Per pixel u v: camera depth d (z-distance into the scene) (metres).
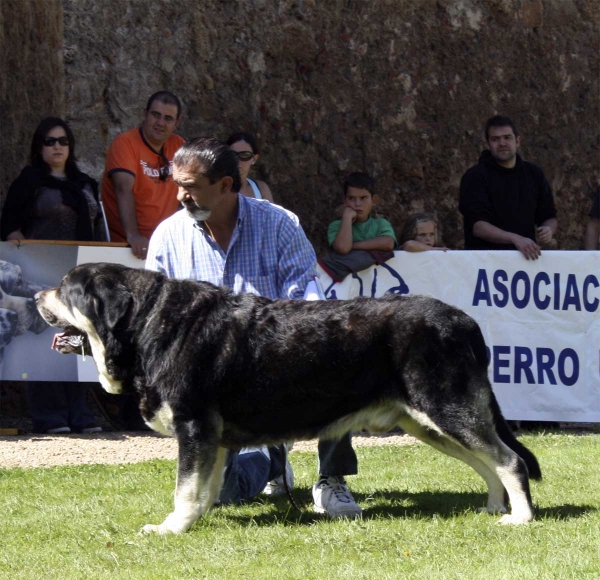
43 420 12.83
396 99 18.75
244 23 17.98
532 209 14.29
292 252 8.42
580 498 8.84
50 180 12.88
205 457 7.65
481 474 8.31
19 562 6.90
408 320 7.70
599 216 15.14
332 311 7.81
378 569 6.56
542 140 19.69
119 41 17.42
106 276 7.78
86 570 6.67
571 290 13.25
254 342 7.67
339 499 8.31
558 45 19.81
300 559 6.86
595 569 6.44
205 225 8.34
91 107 17.25
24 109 15.88
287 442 7.95
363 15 18.55
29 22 15.90
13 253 12.39
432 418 7.69
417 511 8.42
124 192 13.05
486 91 19.30
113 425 13.64
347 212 13.30
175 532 7.62
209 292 7.84
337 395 7.76
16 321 12.41
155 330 7.64
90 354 8.21
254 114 18.02
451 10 19.03
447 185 19.08
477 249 14.00
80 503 8.78
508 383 13.30
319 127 18.33
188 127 17.59
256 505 8.84
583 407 13.29
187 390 7.58
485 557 6.85
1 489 9.39
